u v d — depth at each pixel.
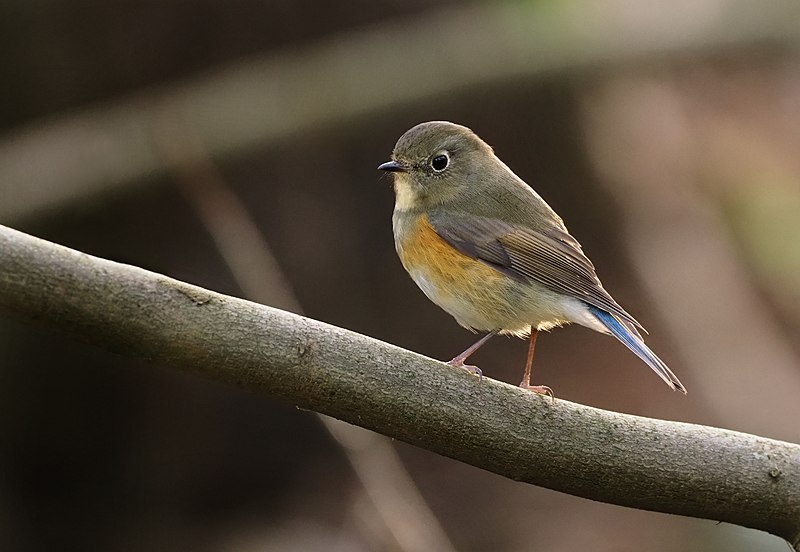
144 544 11.35
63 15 11.67
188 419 11.66
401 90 12.54
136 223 11.95
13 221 11.44
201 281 11.82
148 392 11.60
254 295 10.19
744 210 15.23
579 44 13.09
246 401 11.74
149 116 11.91
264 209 12.14
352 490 11.62
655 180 14.96
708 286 14.11
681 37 13.56
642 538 11.67
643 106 15.34
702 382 13.31
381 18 12.85
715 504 6.19
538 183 13.72
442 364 6.03
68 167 11.66
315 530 11.23
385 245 12.43
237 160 12.04
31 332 11.25
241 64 12.39
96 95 12.11
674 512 6.27
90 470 11.57
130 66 12.09
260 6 12.33
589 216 14.02
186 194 11.57
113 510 11.52
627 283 14.06
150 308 5.47
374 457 9.66
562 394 12.80
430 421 5.93
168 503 11.60
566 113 13.65
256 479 11.72
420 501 10.22
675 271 14.16
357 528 11.20
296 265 12.09
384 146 12.61
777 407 13.05
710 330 13.80
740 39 13.74
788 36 13.78
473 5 13.09
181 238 11.98
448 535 11.73
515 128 13.46
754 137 16.08
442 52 12.70
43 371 11.39
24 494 11.43
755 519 6.24
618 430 6.14
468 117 13.23
